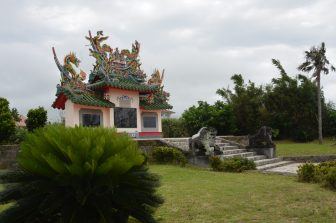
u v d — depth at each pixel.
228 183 11.41
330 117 33.50
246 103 31.48
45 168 5.03
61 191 5.06
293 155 21.97
